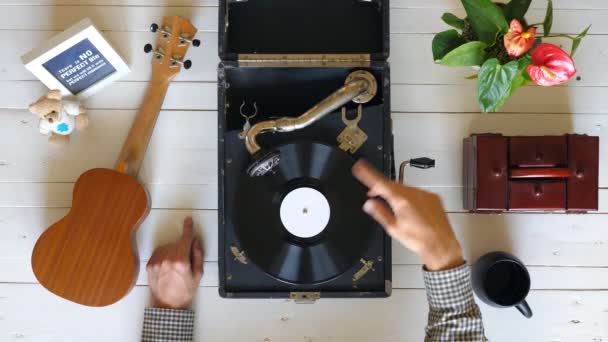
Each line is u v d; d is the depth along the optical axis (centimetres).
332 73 118
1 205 130
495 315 129
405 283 130
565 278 130
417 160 112
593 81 130
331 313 130
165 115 131
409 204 90
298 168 112
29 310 130
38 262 119
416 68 131
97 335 130
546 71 97
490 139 118
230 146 114
